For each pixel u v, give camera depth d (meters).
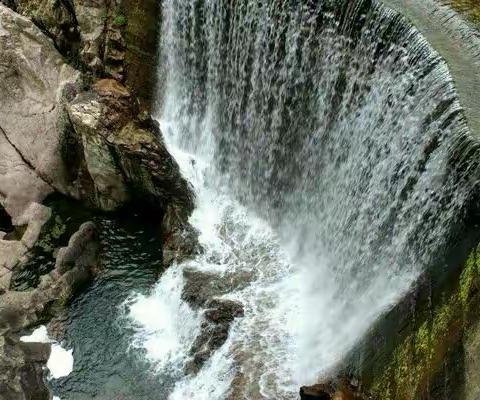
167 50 29.67
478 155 17.17
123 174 27.33
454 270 17.00
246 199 28.61
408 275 19.77
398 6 22.14
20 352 22.88
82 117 26.72
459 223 17.50
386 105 21.47
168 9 28.59
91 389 22.36
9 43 28.98
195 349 22.97
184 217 27.17
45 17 30.47
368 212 22.31
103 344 23.75
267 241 26.95
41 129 28.81
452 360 15.32
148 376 22.64
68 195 29.05
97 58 30.22
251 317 23.62
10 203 28.58
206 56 28.39
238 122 28.28
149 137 27.02
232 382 21.67
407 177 20.11
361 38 22.41
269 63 25.84
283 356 22.33
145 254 26.95
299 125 25.67
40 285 25.08
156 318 24.62
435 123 19.16
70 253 25.83
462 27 21.50
